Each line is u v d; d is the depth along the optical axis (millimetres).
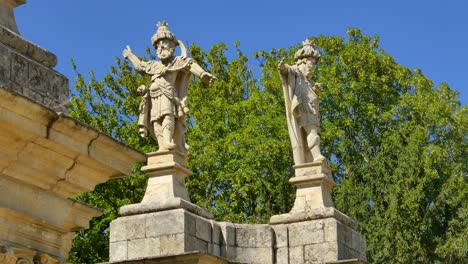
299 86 21094
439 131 38344
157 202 18172
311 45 21688
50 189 9148
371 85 38688
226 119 35562
